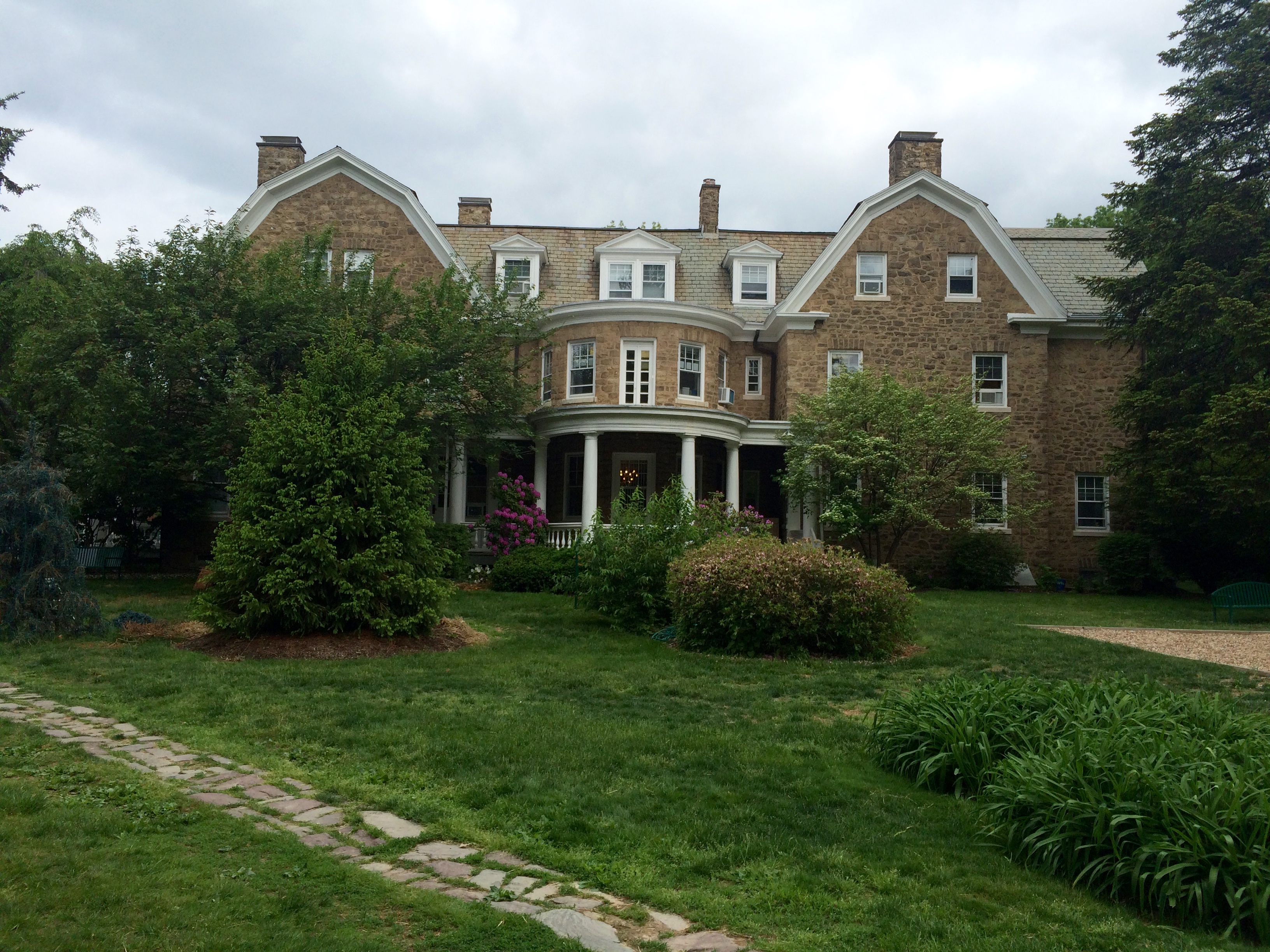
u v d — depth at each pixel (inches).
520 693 322.3
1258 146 732.7
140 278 610.9
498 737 254.4
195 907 144.3
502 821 191.3
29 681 320.5
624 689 335.9
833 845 182.5
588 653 415.2
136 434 568.4
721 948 136.9
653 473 920.9
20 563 413.7
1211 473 690.2
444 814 194.9
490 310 756.6
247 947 131.8
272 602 400.8
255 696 303.4
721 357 898.1
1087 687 256.2
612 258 944.3
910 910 152.6
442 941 135.9
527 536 761.0
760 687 344.5
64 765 221.1
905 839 187.2
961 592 789.9
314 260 705.6
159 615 501.7
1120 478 906.1
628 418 789.9
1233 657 438.3
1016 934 144.6
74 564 424.2
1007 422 852.0
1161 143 765.3
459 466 832.9
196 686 317.4
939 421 793.6
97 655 372.8
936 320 898.7
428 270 901.8
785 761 240.4
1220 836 152.9
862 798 212.5
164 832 178.4
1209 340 708.0
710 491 933.2
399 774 222.4
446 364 691.4
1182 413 727.1
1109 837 162.9
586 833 185.3
